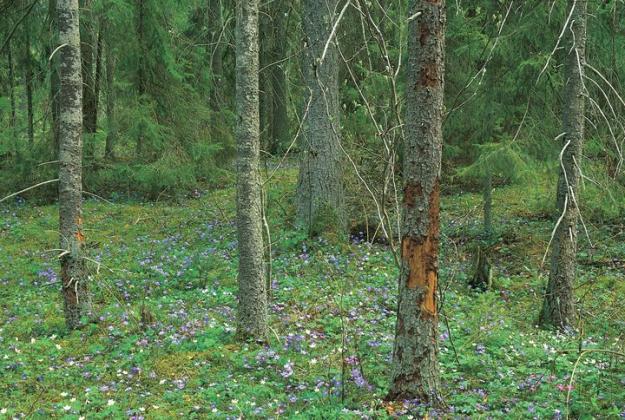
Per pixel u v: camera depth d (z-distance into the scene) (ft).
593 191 36.47
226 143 59.31
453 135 49.21
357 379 17.33
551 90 35.47
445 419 15.28
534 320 27.61
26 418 16.02
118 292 28.76
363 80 42.80
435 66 15.30
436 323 16.29
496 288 32.37
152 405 16.88
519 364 20.20
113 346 21.52
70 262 23.82
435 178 15.67
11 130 51.49
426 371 16.16
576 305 28.96
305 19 36.14
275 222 39.99
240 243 22.00
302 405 16.88
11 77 53.42
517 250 38.47
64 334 23.40
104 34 51.06
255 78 21.26
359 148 45.06
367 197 42.09
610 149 34.91
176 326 23.62
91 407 16.70
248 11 20.81
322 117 37.04
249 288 21.89
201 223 45.19
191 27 69.21
